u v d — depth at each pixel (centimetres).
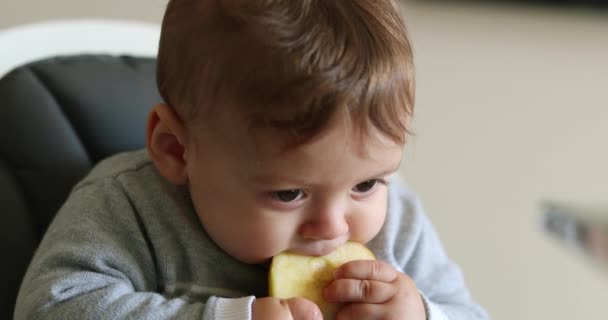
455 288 76
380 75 53
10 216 69
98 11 110
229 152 55
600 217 142
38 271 58
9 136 72
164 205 63
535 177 142
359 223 59
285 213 56
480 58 134
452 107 135
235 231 58
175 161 62
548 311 145
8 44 77
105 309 54
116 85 78
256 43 52
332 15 54
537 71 137
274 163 53
